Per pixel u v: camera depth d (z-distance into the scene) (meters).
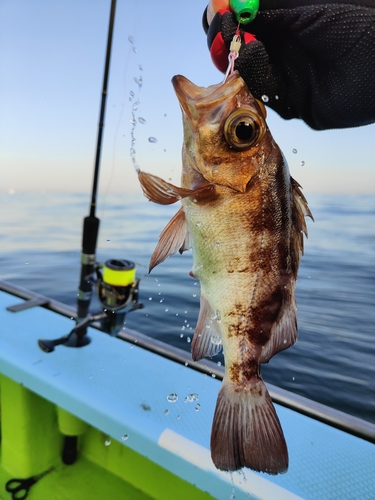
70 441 0.47
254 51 0.22
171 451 0.32
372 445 0.34
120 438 0.34
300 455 0.32
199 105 0.22
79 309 0.51
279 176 0.23
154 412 0.36
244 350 0.24
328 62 0.24
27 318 0.57
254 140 0.22
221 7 0.23
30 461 0.45
